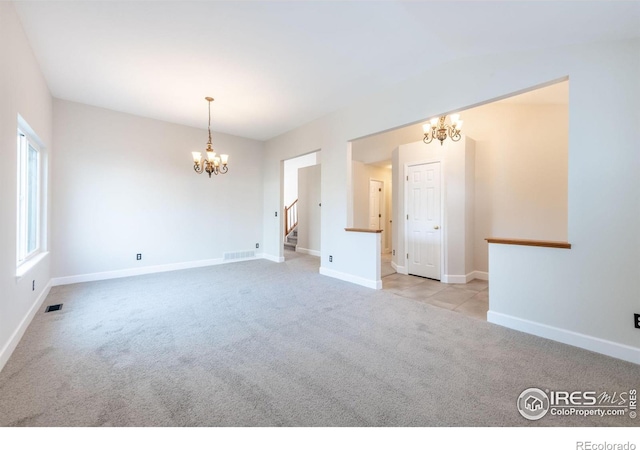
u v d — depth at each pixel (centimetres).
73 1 203
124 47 265
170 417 143
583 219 219
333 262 453
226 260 573
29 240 318
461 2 190
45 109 336
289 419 143
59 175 390
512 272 258
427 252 468
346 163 423
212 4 206
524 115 421
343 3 203
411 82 327
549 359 203
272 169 600
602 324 212
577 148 220
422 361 200
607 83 208
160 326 260
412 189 489
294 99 392
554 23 198
